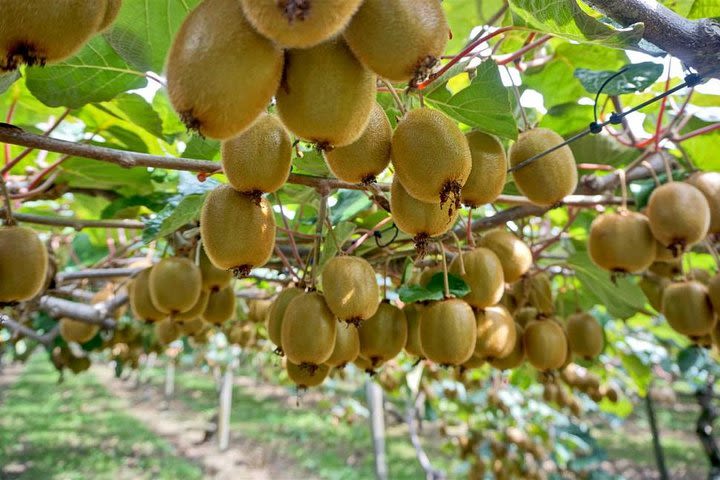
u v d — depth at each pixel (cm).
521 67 67
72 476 268
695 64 31
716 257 58
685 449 322
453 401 158
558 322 67
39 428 361
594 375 103
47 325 110
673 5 52
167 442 341
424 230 36
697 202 50
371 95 27
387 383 138
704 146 70
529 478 149
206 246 37
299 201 69
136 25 43
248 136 32
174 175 80
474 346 46
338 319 42
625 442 338
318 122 26
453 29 66
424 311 45
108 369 655
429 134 31
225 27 22
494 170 38
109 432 360
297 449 323
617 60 67
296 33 21
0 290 38
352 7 21
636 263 52
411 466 280
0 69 22
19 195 59
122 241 105
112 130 66
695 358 111
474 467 157
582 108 69
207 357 313
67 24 22
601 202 57
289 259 69
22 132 32
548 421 166
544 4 32
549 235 93
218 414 350
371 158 33
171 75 22
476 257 48
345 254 44
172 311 52
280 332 47
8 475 263
